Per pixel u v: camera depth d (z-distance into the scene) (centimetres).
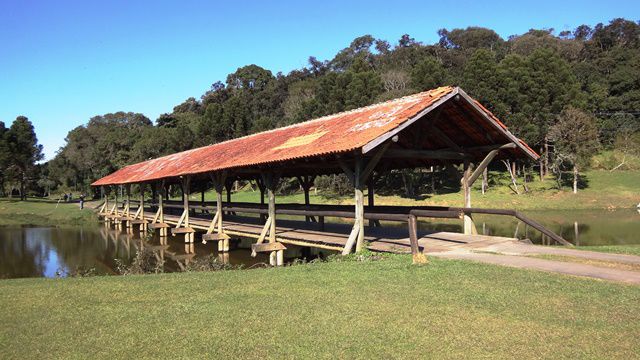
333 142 1045
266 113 7988
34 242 2352
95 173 6022
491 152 1217
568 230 2250
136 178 2661
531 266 773
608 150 4784
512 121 3794
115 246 2145
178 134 5934
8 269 1628
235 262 1526
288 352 428
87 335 498
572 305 539
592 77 5756
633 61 5922
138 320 542
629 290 598
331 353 421
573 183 3856
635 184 3769
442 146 1334
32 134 5866
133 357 432
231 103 5841
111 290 702
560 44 7412
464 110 1094
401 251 979
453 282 663
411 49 7656
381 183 4278
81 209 4109
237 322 519
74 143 6612
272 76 9294
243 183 5619
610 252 920
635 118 5053
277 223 1908
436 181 4259
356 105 4350
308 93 5956
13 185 6275
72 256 1892
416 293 611
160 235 2294
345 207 1606
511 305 545
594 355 400
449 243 1103
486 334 455
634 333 447
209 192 5397
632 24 7575
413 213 870
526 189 3831
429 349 423
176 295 655
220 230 1700
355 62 5006
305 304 579
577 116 3691
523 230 2286
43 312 592
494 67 4019
